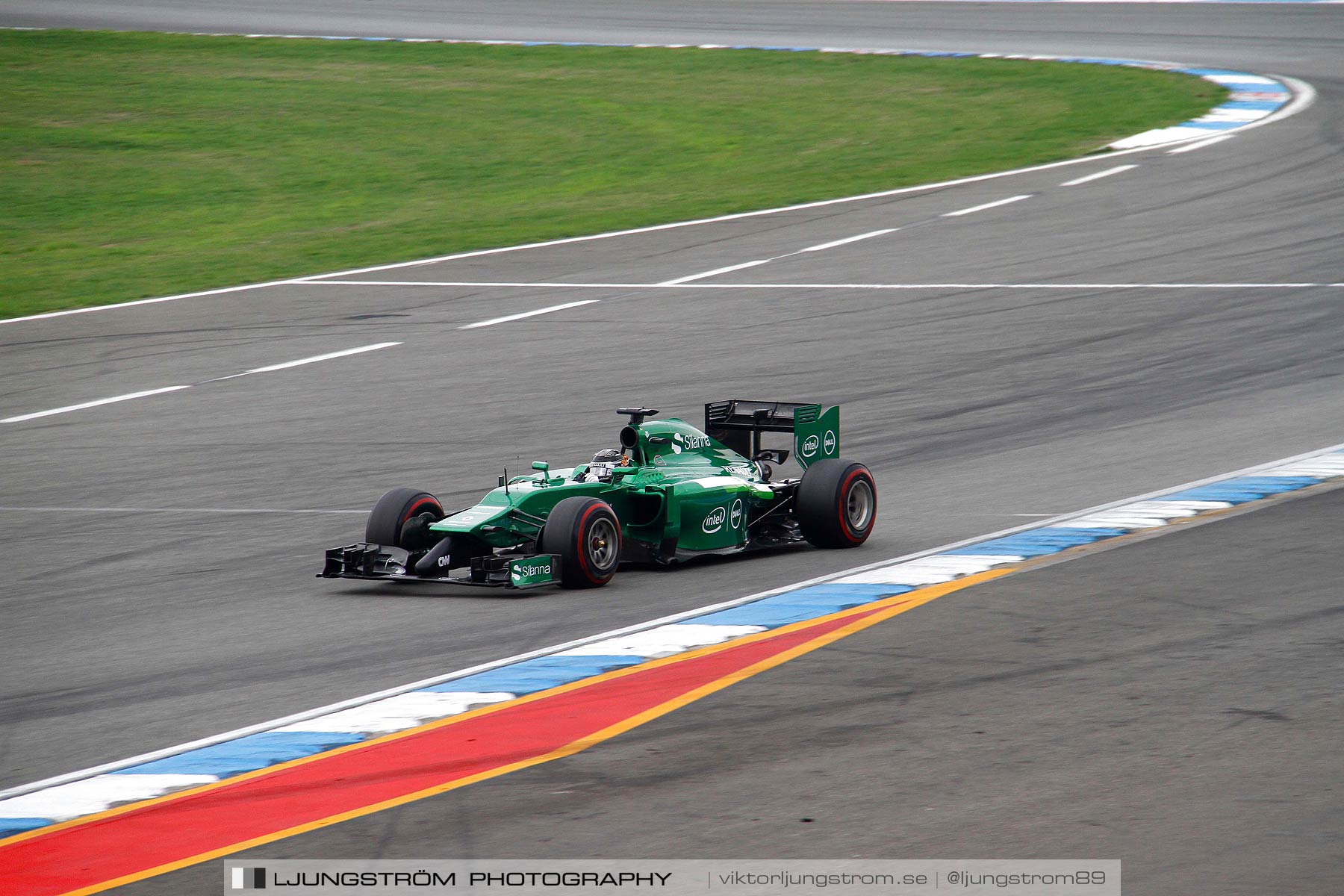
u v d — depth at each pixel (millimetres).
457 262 83312
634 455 36531
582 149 113188
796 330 64812
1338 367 54438
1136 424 48656
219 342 68000
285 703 26469
